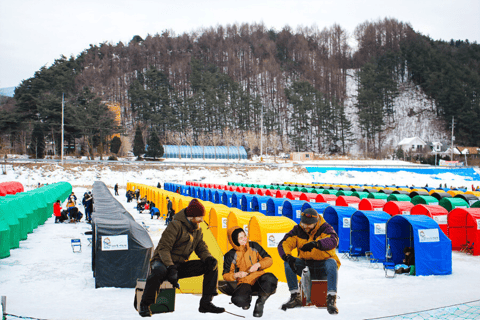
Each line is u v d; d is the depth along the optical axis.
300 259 6.27
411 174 71.44
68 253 14.27
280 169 74.50
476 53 190.25
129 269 9.82
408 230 12.74
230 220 12.27
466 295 8.61
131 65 157.50
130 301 8.44
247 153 110.06
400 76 167.12
